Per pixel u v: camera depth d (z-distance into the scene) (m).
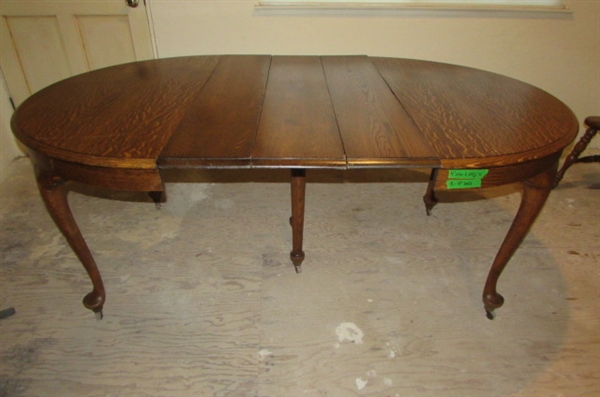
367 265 1.59
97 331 1.29
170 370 1.17
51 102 1.19
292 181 1.32
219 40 2.09
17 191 2.03
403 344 1.27
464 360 1.22
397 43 2.13
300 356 1.22
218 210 1.93
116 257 1.60
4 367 1.17
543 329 1.32
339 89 1.34
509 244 1.22
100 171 0.92
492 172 0.93
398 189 2.11
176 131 1.01
